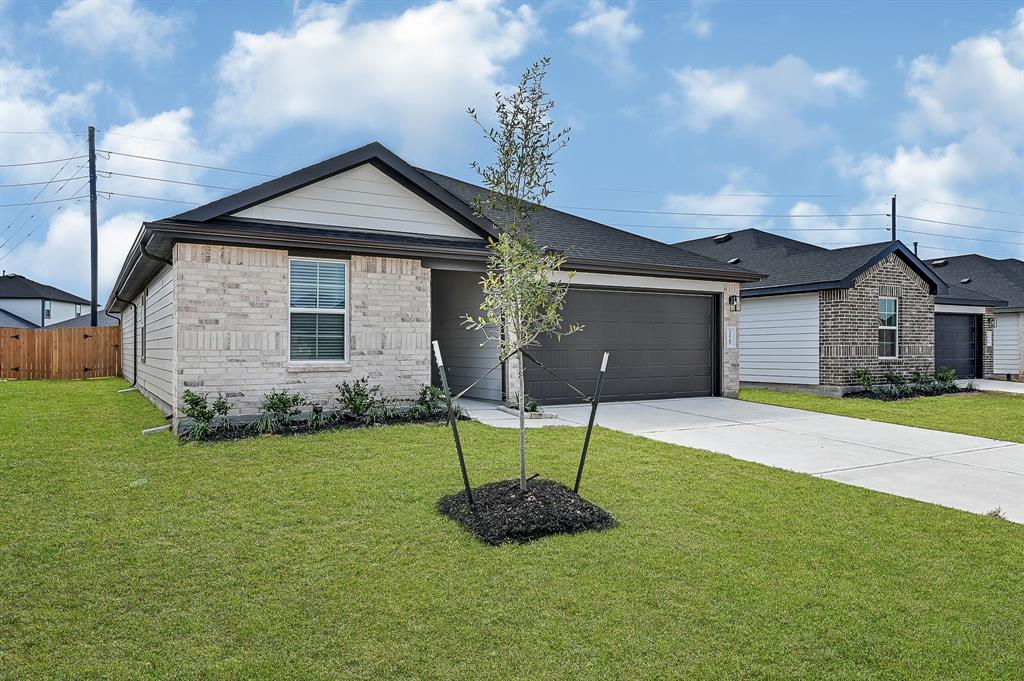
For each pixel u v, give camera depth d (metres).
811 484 6.70
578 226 15.23
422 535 5.03
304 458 7.34
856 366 16.14
